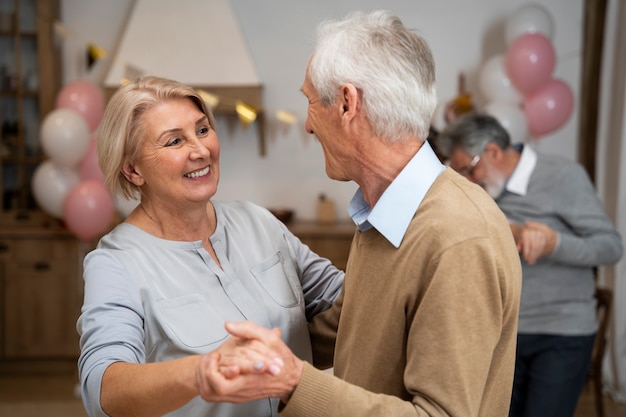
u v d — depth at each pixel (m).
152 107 1.56
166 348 1.54
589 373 4.50
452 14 4.93
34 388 4.48
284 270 1.75
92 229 4.33
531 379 2.64
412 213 1.34
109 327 1.43
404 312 1.33
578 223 2.64
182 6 4.77
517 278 1.34
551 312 2.62
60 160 4.31
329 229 4.69
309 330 1.76
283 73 5.03
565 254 2.52
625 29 4.36
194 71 4.77
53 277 4.67
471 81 4.96
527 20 4.32
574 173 2.71
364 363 1.40
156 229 1.64
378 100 1.33
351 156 1.40
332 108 1.38
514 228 2.53
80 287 4.67
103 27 5.00
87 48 5.00
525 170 2.73
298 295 1.74
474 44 4.94
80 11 4.99
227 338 1.57
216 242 1.68
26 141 4.92
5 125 4.87
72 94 4.38
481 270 1.26
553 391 2.60
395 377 1.37
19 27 4.72
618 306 4.32
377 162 1.38
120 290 1.51
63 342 4.70
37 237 4.64
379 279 1.37
